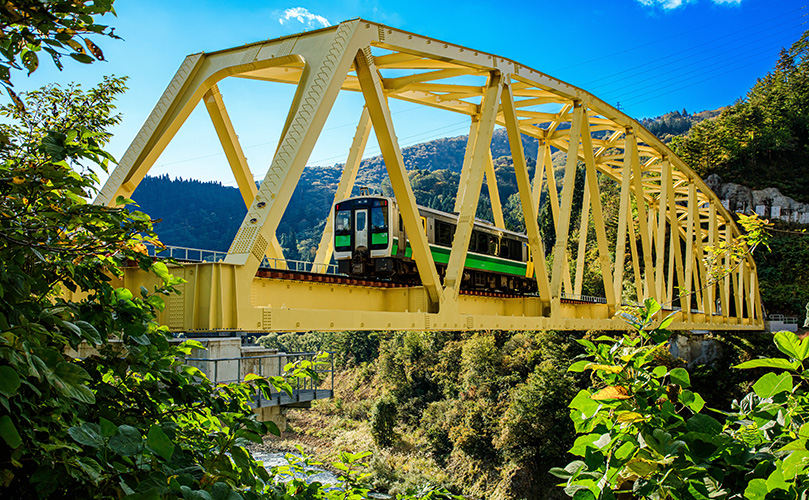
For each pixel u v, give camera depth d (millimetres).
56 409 3057
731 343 47406
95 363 3867
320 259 19219
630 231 30078
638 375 3426
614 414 3340
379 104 11312
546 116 28828
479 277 23328
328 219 19562
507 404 47250
